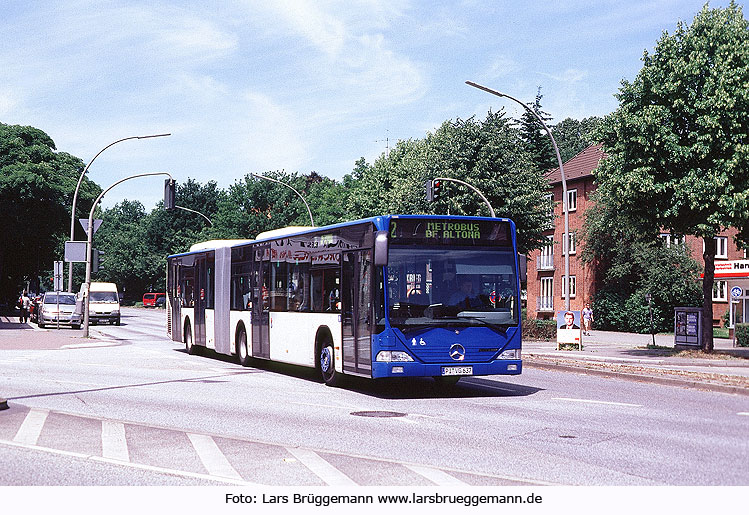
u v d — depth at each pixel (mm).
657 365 21469
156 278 106312
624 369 18672
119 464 7941
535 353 25828
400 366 13406
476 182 37562
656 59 24062
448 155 38719
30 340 31453
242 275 21062
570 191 55031
